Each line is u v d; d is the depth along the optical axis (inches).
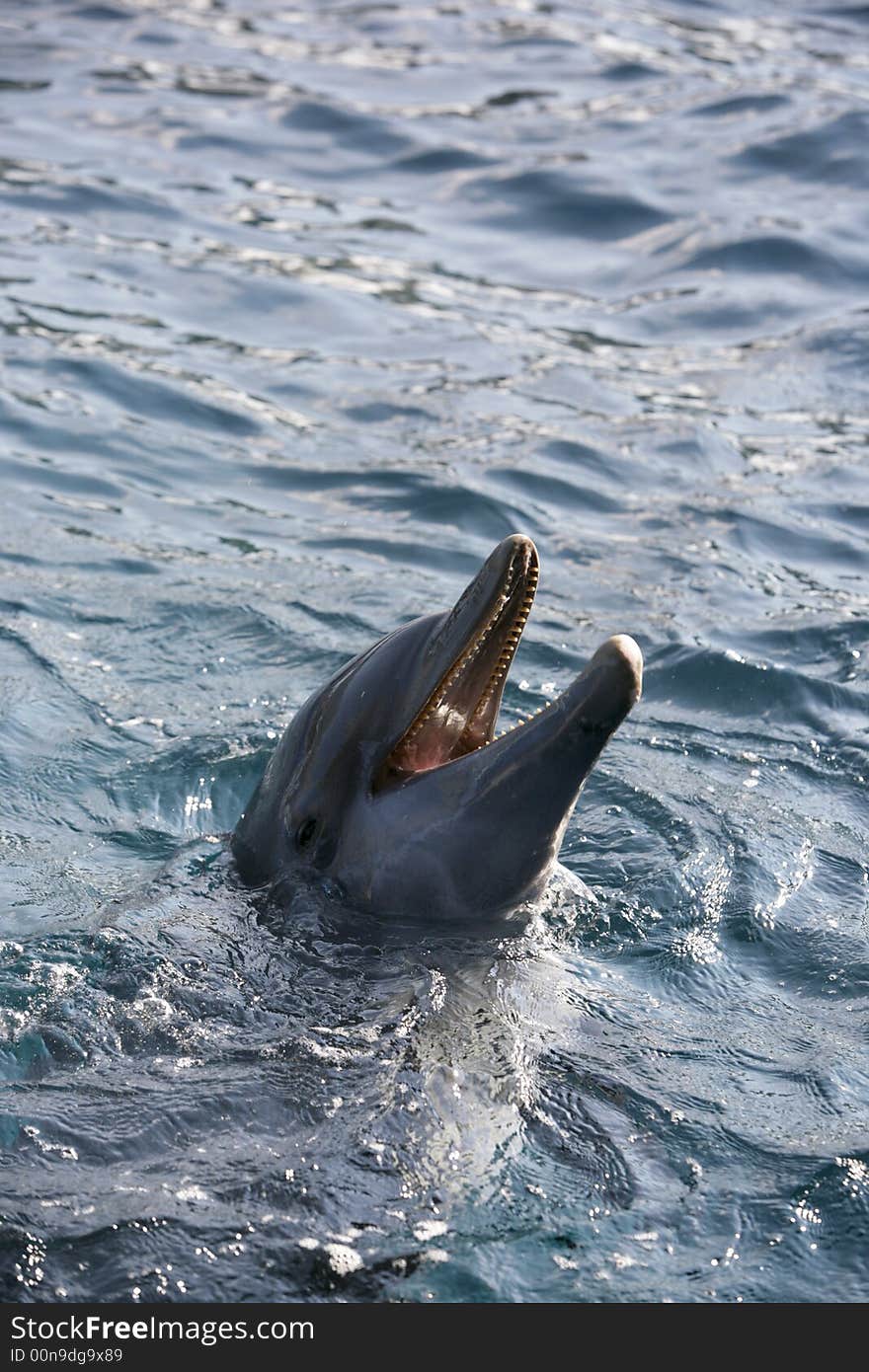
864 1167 161.5
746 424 412.5
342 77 733.9
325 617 306.8
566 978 190.2
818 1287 148.4
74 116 648.4
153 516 350.0
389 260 526.9
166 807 242.1
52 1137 161.5
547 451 391.5
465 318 483.5
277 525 349.7
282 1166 158.6
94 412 399.5
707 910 210.7
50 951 195.3
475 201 584.7
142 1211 152.9
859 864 225.5
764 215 564.1
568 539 347.9
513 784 180.2
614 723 171.6
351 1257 149.7
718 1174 160.9
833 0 905.5
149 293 482.0
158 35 788.0
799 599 322.0
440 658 185.5
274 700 275.3
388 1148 160.6
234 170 603.5
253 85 711.7
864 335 470.0
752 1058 179.2
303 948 190.4
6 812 237.0
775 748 263.3
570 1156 161.8
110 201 555.5
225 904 201.2
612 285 514.6
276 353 448.1
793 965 199.5
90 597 308.7
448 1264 149.6
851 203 579.2
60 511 346.9
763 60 770.2
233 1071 170.7
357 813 193.6
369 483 372.2
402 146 639.8
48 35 770.8
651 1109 168.7
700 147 637.3
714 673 289.1
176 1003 182.1
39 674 277.9
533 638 302.5
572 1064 174.4
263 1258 149.4
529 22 851.4
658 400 426.9
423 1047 173.6
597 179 598.2
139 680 280.2
